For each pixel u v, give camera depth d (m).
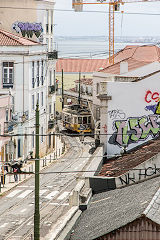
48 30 95.19
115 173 32.53
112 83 44.69
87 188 29.69
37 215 26.80
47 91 86.94
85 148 90.81
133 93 44.94
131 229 21.30
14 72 74.12
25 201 52.88
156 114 45.09
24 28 87.69
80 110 105.44
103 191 30.28
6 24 87.69
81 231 23.84
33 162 76.25
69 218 24.75
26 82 74.88
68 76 140.25
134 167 30.53
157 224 20.97
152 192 24.27
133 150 43.47
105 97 44.62
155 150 36.22
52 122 89.31
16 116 72.69
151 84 45.00
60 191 56.47
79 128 104.06
